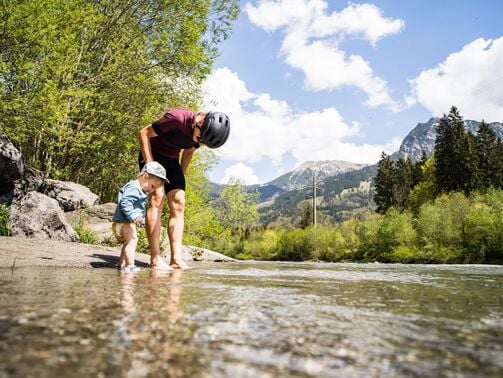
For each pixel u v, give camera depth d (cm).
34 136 1148
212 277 297
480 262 3316
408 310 150
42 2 948
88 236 826
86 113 1266
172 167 440
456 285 281
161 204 415
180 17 1405
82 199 1084
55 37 1076
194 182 1855
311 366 76
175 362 75
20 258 366
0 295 160
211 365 74
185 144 424
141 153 441
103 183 1591
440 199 4441
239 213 4006
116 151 1434
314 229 6034
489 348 91
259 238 7838
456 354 86
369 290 227
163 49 1377
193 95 1464
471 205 3947
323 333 105
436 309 154
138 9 1393
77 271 313
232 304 152
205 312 130
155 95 1410
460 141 6100
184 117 411
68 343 86
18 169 812
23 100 970
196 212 1936
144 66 1355
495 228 3369
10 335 92
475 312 147
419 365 78
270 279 295
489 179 6069
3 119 985
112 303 143
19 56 988
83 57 1245
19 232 680
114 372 68
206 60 1409
